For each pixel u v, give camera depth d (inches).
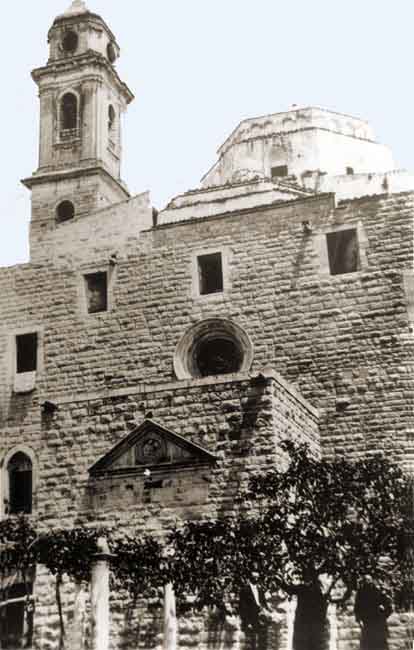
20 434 1523.1
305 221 1450.5
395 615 1129.4
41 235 1706.4
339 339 1387.8
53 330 1560.0
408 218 1403.8
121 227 1565.0
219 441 1176.8
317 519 1042.1
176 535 1066.1
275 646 1053.2
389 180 1539.1
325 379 1379.2
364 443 1334.9
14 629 1249.4
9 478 1512.1
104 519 1195.9
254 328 1435.8
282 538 1029.2
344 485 1062.4
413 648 1112.2
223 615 1079.6
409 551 1019.9
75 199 1718.8
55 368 1537.9
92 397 1264.8
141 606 1119.6
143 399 1235.9
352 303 1396.4
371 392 1350.9
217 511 1143.6
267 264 1456.7
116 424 1240.8
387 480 1063.0
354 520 1153.4
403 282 1379.2
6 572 1290.6
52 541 1131.9
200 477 1166.3
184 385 1218.0
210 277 1508.4
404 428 1321.4
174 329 1482.5
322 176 1860.2
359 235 1421.0
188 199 1595.7
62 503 1230.9
